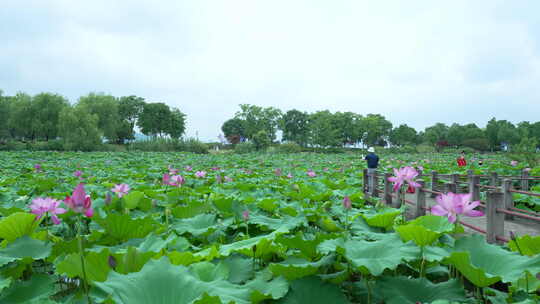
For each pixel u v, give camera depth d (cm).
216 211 641
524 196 996
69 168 1784
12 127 6281
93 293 225
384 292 277
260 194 858
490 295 334
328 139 9025
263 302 257
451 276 365
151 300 222
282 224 477
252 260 363
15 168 1812
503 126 9744
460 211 310
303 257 341
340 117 10444
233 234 530
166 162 2631
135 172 1598
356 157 3972
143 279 236
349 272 308
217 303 205
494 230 522
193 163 2528
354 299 328
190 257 331
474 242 312
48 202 371
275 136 9956
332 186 1091
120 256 302
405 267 388
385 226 479
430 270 344
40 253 353
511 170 1650
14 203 703
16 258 330
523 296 290
